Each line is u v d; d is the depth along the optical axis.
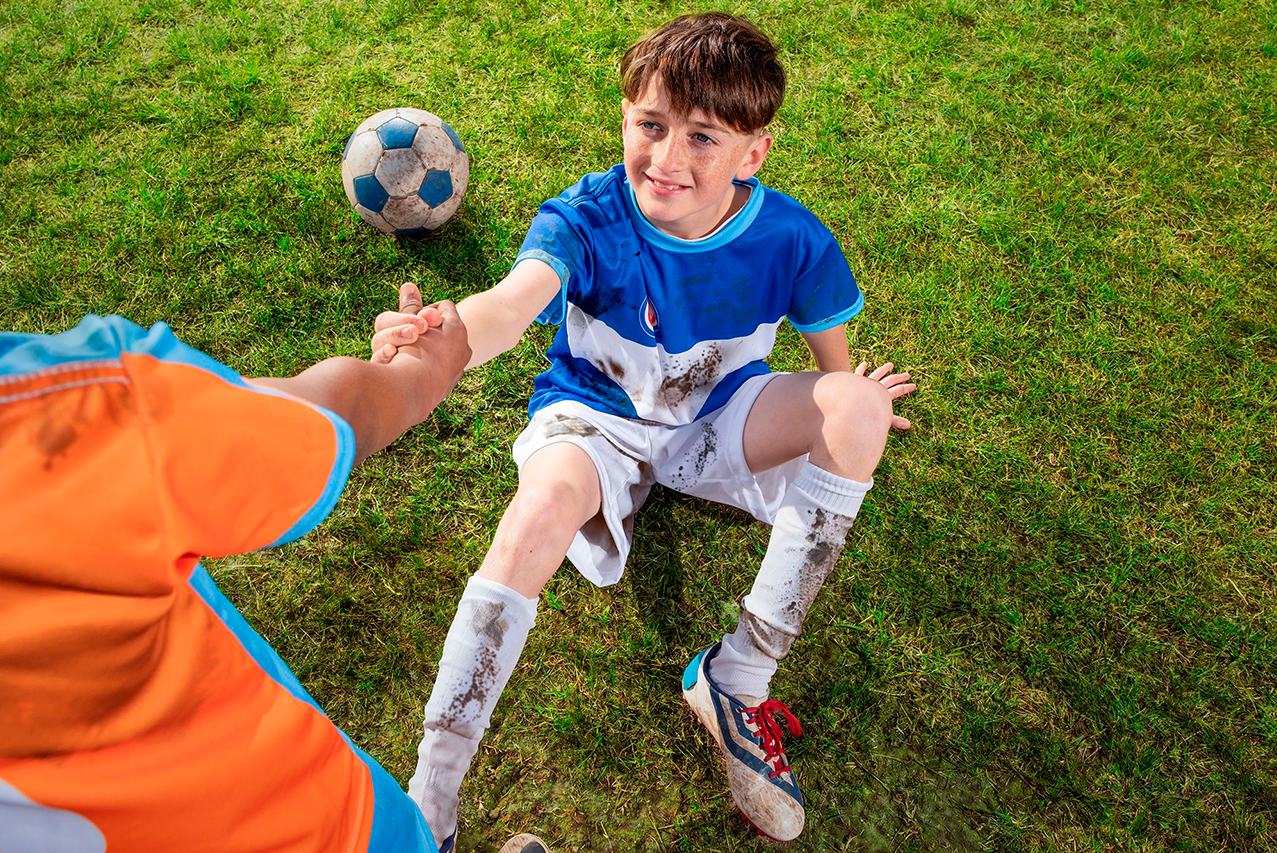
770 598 1.75
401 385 1.00
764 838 1.98
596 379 1.97
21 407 0.61
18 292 2.74
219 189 2.99
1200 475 2.44
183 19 3.53
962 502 2.42
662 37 1.49
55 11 3.55
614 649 2.22
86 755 0.68
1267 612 2.24
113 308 2.73
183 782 0.76
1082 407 2.56
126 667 0.69
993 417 2.56
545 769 2.06
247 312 2.72
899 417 2.50
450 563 2.31
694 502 2.42
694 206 1.62
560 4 3.51
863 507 2.41
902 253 2.85
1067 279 2.80
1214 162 3.07
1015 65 3.32
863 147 3.08
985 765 2.07
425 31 3.45
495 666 1.54
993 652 2.21
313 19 3.50
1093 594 2.28
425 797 1.51
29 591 0.62
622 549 1.87
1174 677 2.16
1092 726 2.11
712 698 1.89
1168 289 2.78
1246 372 2.61
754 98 1.48
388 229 2.76
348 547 2.33
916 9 3.48
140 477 0.66
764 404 1.87
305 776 0.92
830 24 3.44
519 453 1.89
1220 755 2.06
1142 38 3.43
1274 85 3.26
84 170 3.04
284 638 2.20
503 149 3.09
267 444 0.73
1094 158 3.06
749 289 1.84
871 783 2.06
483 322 1.55
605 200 1.75
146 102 3.23
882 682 2.18
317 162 3.06
